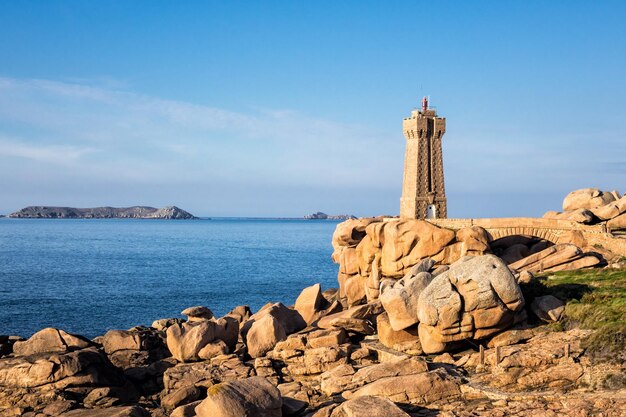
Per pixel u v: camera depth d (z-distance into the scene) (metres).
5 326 92.50
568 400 37.91
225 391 40.56
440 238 70.25
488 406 39.31
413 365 45.72
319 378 49.03
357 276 79.81
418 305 50.94
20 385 50.06
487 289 48.47
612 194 78.75
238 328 60.81
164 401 49.19
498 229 74.25
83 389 50.56
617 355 40.91
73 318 99.75
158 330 64.88
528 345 46.66
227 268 183.25
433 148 102.62
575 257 63.25
